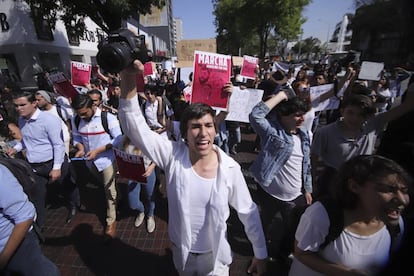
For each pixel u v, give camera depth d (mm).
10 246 1372
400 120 1641
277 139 2111
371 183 1092
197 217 1399
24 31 13391
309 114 2955
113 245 2793
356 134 2191
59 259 2609
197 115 1298
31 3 12148
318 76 5488
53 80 4016
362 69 4059
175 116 3125
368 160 1146
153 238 2893
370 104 2016
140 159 2131
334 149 2293
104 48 1083
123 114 1330
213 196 1349
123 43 1128
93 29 21141
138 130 1351
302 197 2250
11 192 1370
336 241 1246
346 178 1193
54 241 2867
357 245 1218
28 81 13781
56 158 2643
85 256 2650
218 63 2176
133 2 11938
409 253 1135
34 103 2545
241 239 2824
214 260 1425
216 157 1452
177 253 1542
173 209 1435
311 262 1315
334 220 1219
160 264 2533
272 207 2367
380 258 1212
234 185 1436
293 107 2039
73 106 2578
